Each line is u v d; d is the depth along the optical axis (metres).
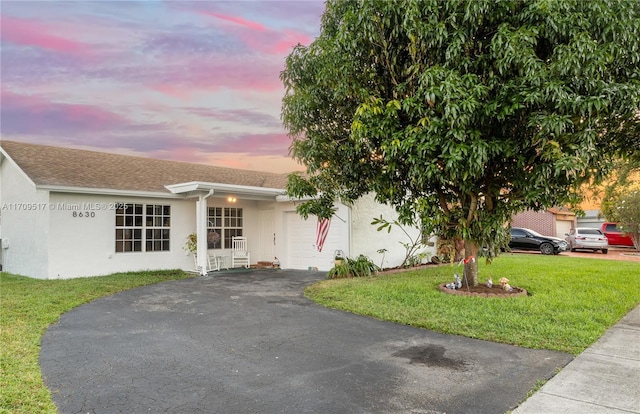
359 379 4.16
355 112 7.37
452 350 5.11
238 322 6.59
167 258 13.58
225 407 3.52
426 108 6.67
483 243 8.34
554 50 5.88
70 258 11.48
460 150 6.09
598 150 6.82
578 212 8.10
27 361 4.57
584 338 5.40
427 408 3.50
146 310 7.49
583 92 6.04
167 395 3.76
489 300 7.53
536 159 6.89
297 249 14.73
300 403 3.60
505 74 6.23
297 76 8.58
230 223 15.23
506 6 6.13
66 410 3.44
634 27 6.00
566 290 8.51
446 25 6.44
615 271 11.82
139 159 16.06
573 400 3.60
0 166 14.38
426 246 14.84
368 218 13.96
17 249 13.09
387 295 8.22
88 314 7.13
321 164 8.99
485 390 3.87
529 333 5.65
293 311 7.41
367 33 6.80
